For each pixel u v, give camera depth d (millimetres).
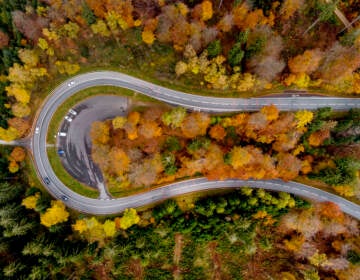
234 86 77812
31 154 83188
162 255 87625
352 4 78812
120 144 80000
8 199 77625
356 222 84312
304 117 74688
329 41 79250
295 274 85688
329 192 86000
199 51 74625
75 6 70812
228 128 79312
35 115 82125
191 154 79188
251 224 85000
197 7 72125
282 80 79125
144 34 72688
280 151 78562
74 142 84062
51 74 81250
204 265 88500
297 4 71688
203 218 83812
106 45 80438
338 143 78250
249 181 86062
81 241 83312
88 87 82938
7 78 78625
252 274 88125
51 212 76062
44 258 75750
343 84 78375
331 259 81875
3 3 80812
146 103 83062
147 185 84000
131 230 83312
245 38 66875
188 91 82125
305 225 80625
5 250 75750
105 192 85000
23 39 79125
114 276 86500
